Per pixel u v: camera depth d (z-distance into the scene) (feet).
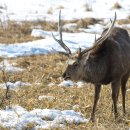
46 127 105.81
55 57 188.96
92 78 113.09
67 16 309.01
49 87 147.13
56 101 129.08
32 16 303.27
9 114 113.80
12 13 311.88
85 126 107.24
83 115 118.11
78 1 374.43
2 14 304.91
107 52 114.21
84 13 321.32
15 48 202.28
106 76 114.93
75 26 271.49
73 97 135.54
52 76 162.20
